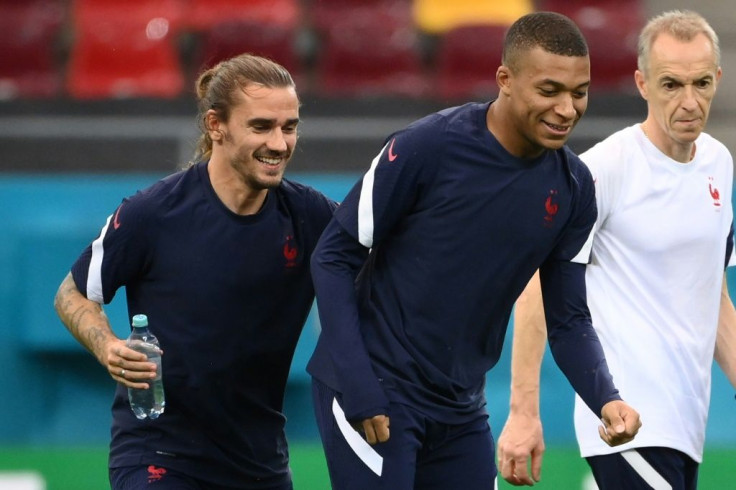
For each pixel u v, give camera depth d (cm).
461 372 1331
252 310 1371
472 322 1309
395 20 3984
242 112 1298
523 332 1479
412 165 1257
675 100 1432
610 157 1483
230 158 1321
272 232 1359
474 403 1366
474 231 1273
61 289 1409
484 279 1290
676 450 1492
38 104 3222
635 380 1477
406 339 1305
